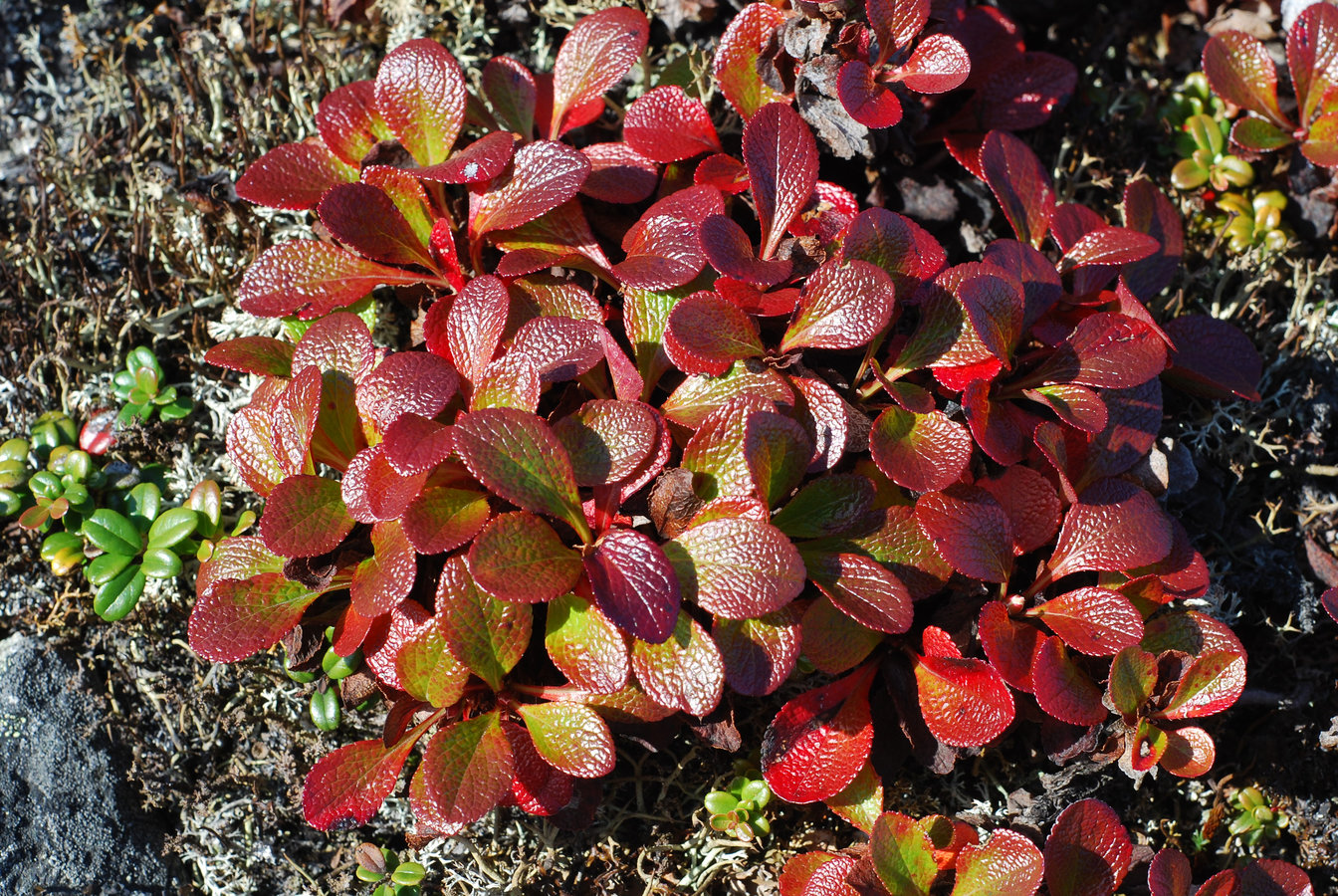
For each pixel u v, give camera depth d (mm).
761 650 493
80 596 538
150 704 534
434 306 515
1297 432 542
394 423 492
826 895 503
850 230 507
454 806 488
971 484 506
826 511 500
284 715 530
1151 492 520
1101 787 520
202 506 529
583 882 521
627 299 514
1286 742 532
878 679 514
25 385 551
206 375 548
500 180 518
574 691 501
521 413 492
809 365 520
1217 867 530
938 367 510
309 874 528
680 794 524
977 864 504
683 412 506
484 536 488
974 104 542
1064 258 524
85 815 526
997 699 497
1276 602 536
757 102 529
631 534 491
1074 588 519
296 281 521
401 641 500
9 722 529
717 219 508
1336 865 528
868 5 516
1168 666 506
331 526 500
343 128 530
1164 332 530
